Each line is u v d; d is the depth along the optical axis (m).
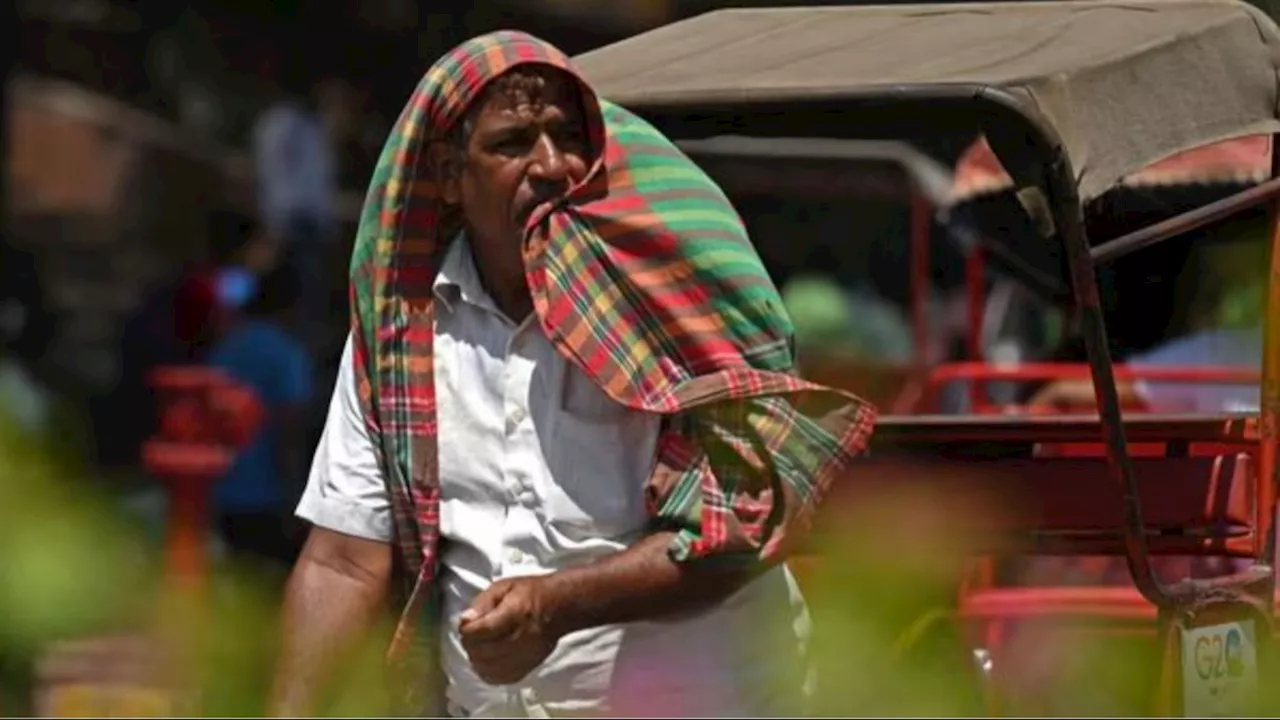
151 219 46.97
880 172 29.44
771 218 34.41
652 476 9.91
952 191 20.39
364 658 10.79
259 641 17.02
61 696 16.50
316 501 10.66
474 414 10.21
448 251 10.34
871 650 13.56
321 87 42.06
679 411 9.71
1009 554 12.61
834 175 29.17
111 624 17.62
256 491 28.61
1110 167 10.96
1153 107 11.38
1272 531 12.03
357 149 42.28
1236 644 11.78
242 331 30.28
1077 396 19.47
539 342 10.15
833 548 12.95
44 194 46.31
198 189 47.28
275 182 39.78
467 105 9.93
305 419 30.28
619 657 10.23
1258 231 15.58
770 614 10.51
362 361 10.38
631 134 10.20
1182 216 11.66
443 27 39.47
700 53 13.15
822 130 13.16
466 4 38.78
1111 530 12.44
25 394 28.86
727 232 10.01
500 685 9.93
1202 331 17.73
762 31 13.56
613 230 9.91
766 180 28.80
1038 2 12.97
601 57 13.45
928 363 24.09
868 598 13.67
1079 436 12.65
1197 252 15.87
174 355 33.56
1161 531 12.28
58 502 18.06
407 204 10.20
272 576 24.25
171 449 21.44
